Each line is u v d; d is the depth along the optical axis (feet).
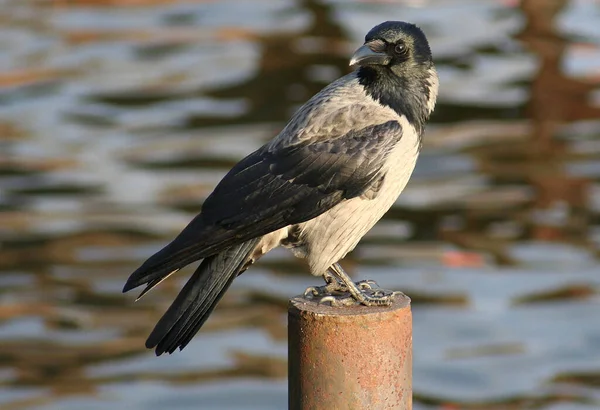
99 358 47.01
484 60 83.41
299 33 89.56
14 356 47.03
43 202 61.16
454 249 55.88
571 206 60.49
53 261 54.70
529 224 58.59
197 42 88.48
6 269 53.93
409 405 22.56
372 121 27.73
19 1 99.30
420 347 47.73
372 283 26.76
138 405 43.50
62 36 90.33
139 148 68.54
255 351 47.32
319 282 52.31
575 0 95.20
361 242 56.65
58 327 49.11
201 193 62.03
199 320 25.71
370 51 27.96
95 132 71.31
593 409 43.55
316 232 27.48
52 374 45.65
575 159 66.54
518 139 69.51
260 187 27.04
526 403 43.98
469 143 69.10
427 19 91.91
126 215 59.57
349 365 21.95
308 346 22.13
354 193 27.27
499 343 47.88
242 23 91.91
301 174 27.17
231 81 80.38
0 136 70.64
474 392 44.78
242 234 26.50
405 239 57.00
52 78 81.51
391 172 27.61
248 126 72.23
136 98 77.36
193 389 44.57
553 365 46.29
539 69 81.61
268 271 53.52
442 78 80.07
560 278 52.95
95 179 64.03
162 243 56.34
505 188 62.75
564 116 72.90
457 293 51.62
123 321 49.52
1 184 63.41
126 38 89.56
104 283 52.60
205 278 26.07
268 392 44.34
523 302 50.98
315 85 79.61
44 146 69.00
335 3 95.45
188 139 70.03
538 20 90.79
